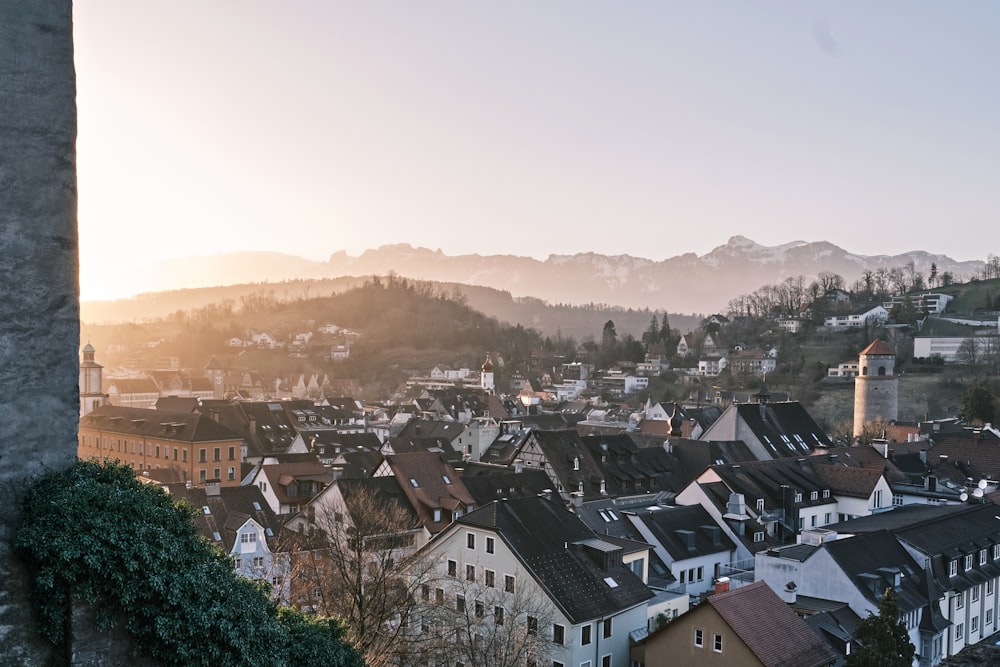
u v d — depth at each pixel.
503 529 45.22
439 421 123.50
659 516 62.44
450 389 188.50
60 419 13.12
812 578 48.56
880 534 52.38
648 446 98.00
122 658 12.91
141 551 12.97
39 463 12.96
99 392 134.38
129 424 111.56
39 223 12.82
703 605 37.97
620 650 44.19
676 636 38.88
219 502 61.62
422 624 39.50
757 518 68.12
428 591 42.97
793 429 99.94
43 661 12.34
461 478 66.44
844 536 54.41
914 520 60.69
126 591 12.80
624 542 52.28
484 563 45.88
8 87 12.55
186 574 13.46
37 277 12.81
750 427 95.81
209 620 13.53
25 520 12.67
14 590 12.37
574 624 41.47
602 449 81.69
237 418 127.94
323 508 52.38
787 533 69.62
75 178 13.20
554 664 41.94
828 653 38.28
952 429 111.88
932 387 172.88
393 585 39.38
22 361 12.70
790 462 79.00
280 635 15.10
